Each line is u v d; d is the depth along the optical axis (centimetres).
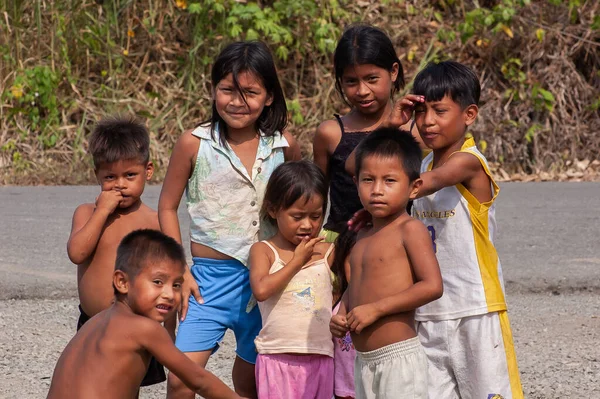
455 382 869
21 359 1157
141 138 925
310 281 918
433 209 878
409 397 793
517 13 2931
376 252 807
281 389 912
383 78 1006
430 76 878
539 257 1656
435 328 866
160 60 2869
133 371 759
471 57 2967
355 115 1042
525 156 2819
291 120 2759
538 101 2834
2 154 2666
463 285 862
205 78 2819
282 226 917
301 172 910
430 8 3095
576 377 1106
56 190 2384
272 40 2816
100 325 771
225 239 959
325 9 2855
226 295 959
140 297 766
